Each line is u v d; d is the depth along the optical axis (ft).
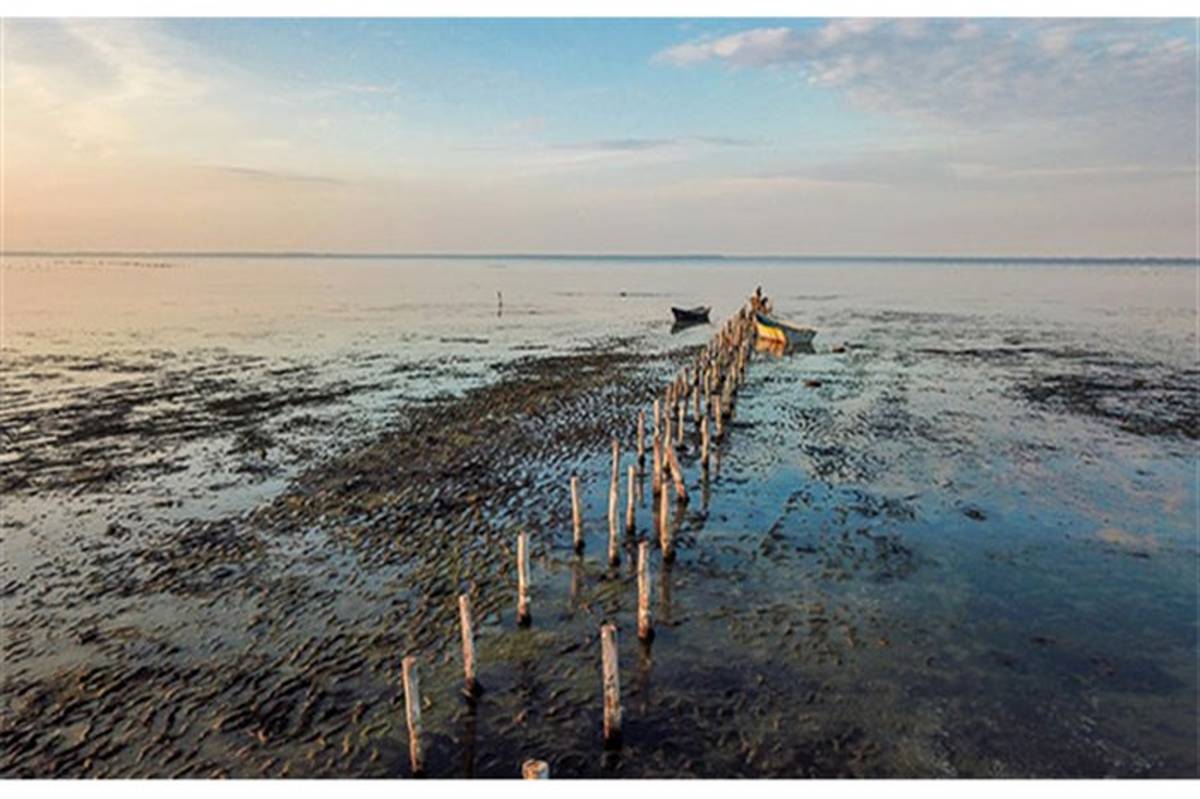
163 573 52.49
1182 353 152.46
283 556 55.06
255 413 100.12
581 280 538.88
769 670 41.32
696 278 580.71
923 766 34.30
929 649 43.42
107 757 34.68
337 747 35.29
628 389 115.44
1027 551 56.44
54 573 52.75
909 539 58.49
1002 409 101.71
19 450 82.69
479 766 34.19
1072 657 42.68
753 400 108.17
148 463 77.77
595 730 36.50
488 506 64.69
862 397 109.70
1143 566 53.98
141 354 152.76
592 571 52.85
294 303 294.05
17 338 176.65
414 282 488.44
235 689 39.50
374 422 94.79
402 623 45.85
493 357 151.12
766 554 55.83
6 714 37.65
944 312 252.62
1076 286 433.48
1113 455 80.07
